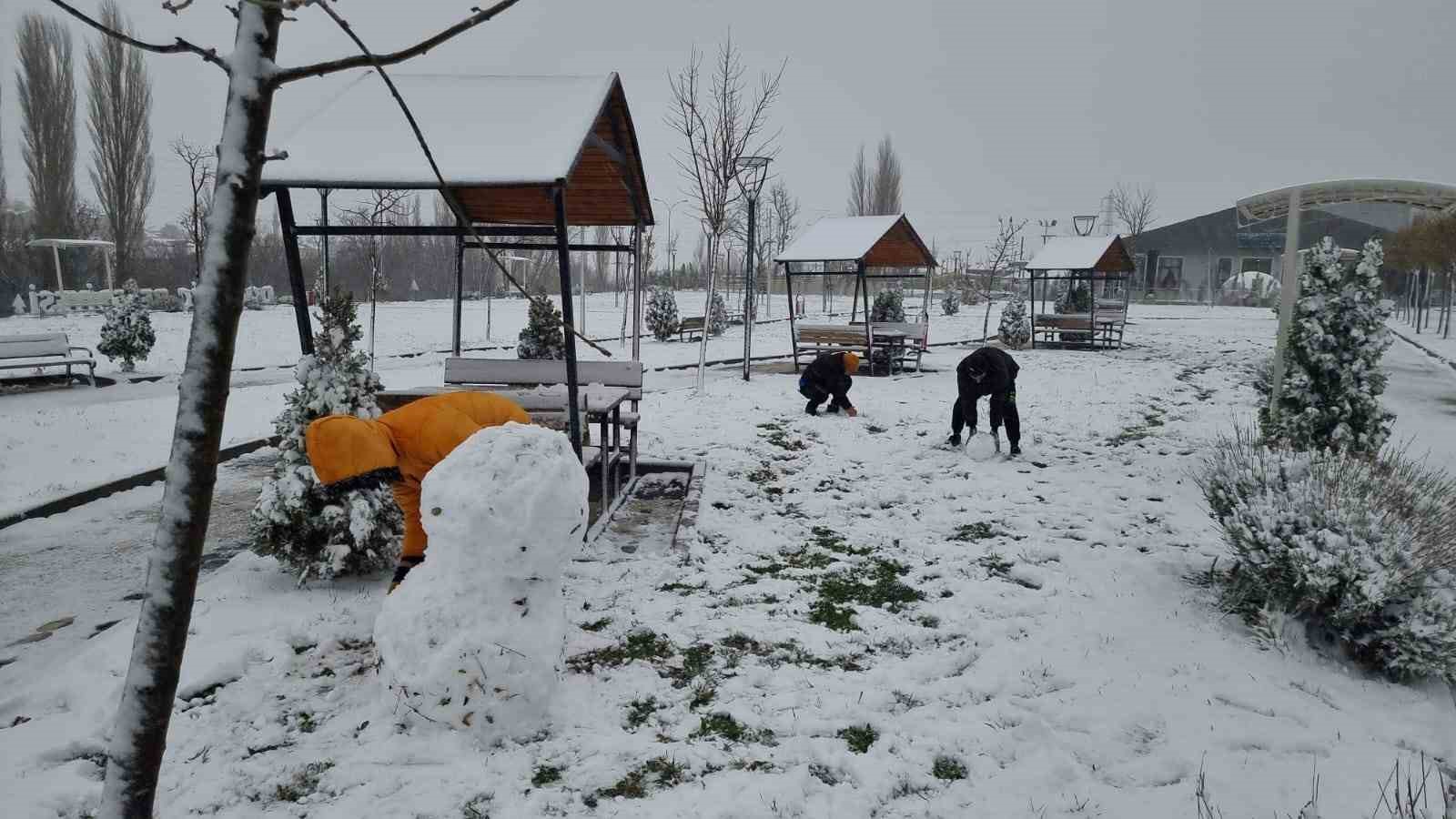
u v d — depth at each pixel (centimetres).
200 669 431
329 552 545
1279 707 421
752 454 995
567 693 421
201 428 154
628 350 2289
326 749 373
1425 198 945
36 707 414
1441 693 455
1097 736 395
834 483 889
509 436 386
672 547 651
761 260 3738
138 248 4247
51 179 3962
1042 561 651
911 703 431
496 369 877
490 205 961
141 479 912
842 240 1708
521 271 4719
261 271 4344
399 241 5347
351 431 450
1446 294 2866
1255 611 521
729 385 1586
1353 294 874
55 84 3938
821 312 3991
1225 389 1596
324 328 565
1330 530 493
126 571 642
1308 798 339
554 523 381
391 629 389
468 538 376
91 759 372
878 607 559
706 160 1600
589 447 771
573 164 602
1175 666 468
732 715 409
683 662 467
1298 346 893
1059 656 480
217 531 732
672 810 334
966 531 727
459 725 379
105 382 1617
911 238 1797
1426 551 483
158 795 341
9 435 1122
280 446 557
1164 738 394
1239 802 339
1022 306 2556
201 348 152
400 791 345
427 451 465
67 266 4000
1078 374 1812
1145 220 6041
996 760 379
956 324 3503
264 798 342
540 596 398
